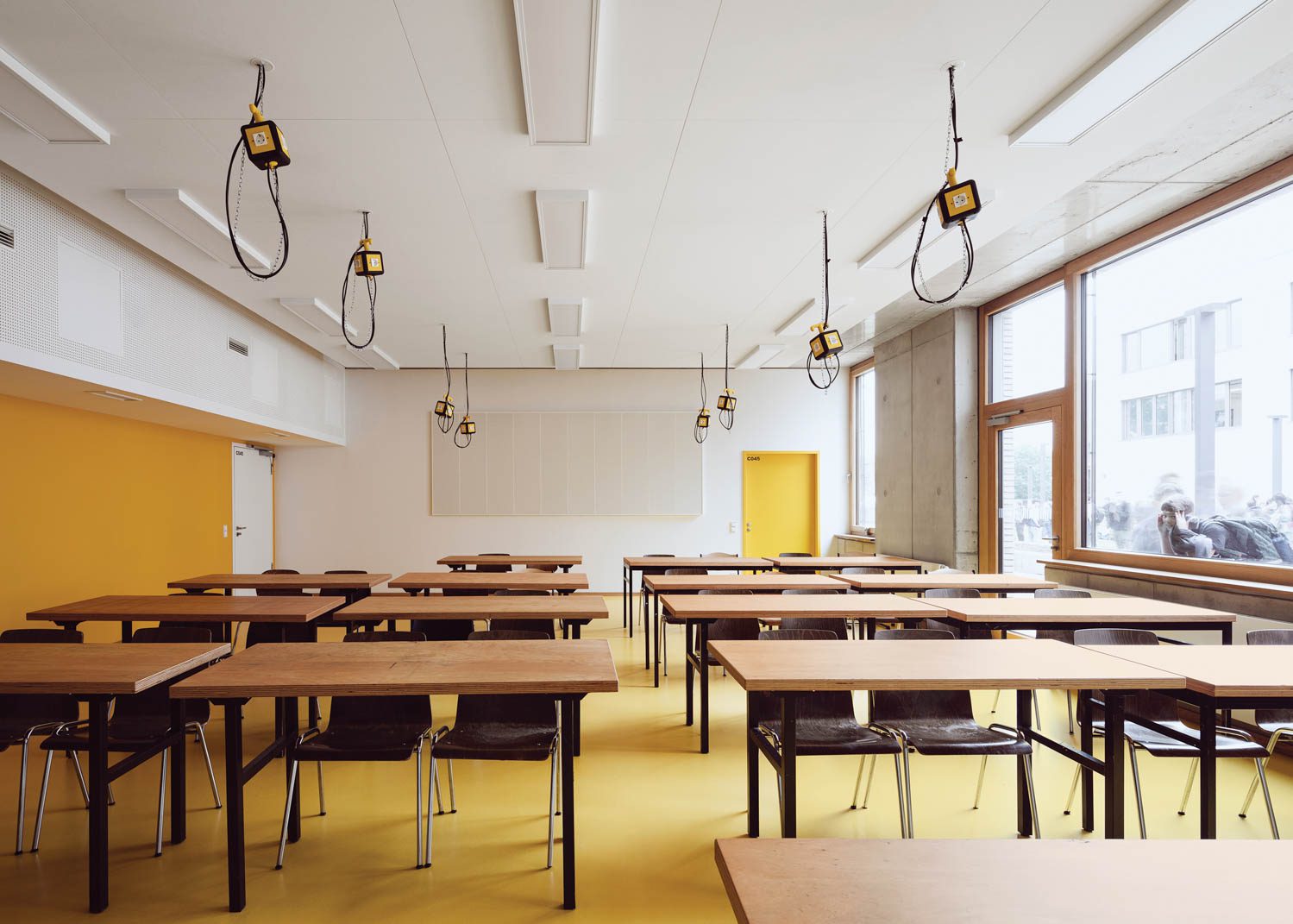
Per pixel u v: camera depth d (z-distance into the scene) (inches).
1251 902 49.5
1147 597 203.9
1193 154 166.4
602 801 141.4
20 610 219.8
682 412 417.1
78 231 183.6
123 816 135.0
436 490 410.3
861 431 419.5
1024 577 238.1
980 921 47.1
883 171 155.4
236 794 104.0
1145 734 128.6
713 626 159.5
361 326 296.5
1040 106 130.3
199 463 325.1
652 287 241.0
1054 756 168.1
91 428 251.9
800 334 311.4
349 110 129.0
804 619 170.9
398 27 106.1
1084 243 227.3
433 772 118.1
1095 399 238.8
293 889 108.8
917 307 302.5
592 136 138.8
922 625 196.9
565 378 415.8
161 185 157.1
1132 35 109.8
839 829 128.1
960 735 123.8
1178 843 58.4
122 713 136.3
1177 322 204.5
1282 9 101.3
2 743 122.6
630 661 263.0
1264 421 177.2
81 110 127.4
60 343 177.5
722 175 156.9
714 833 127.3
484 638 140.3
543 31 105.7
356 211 174.2
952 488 302.4
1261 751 117.3
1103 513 234.8
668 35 108.7
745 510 421.1
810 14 104.6
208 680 104.8
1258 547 177.9
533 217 179.6
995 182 160.4
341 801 141.2
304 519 407.5
